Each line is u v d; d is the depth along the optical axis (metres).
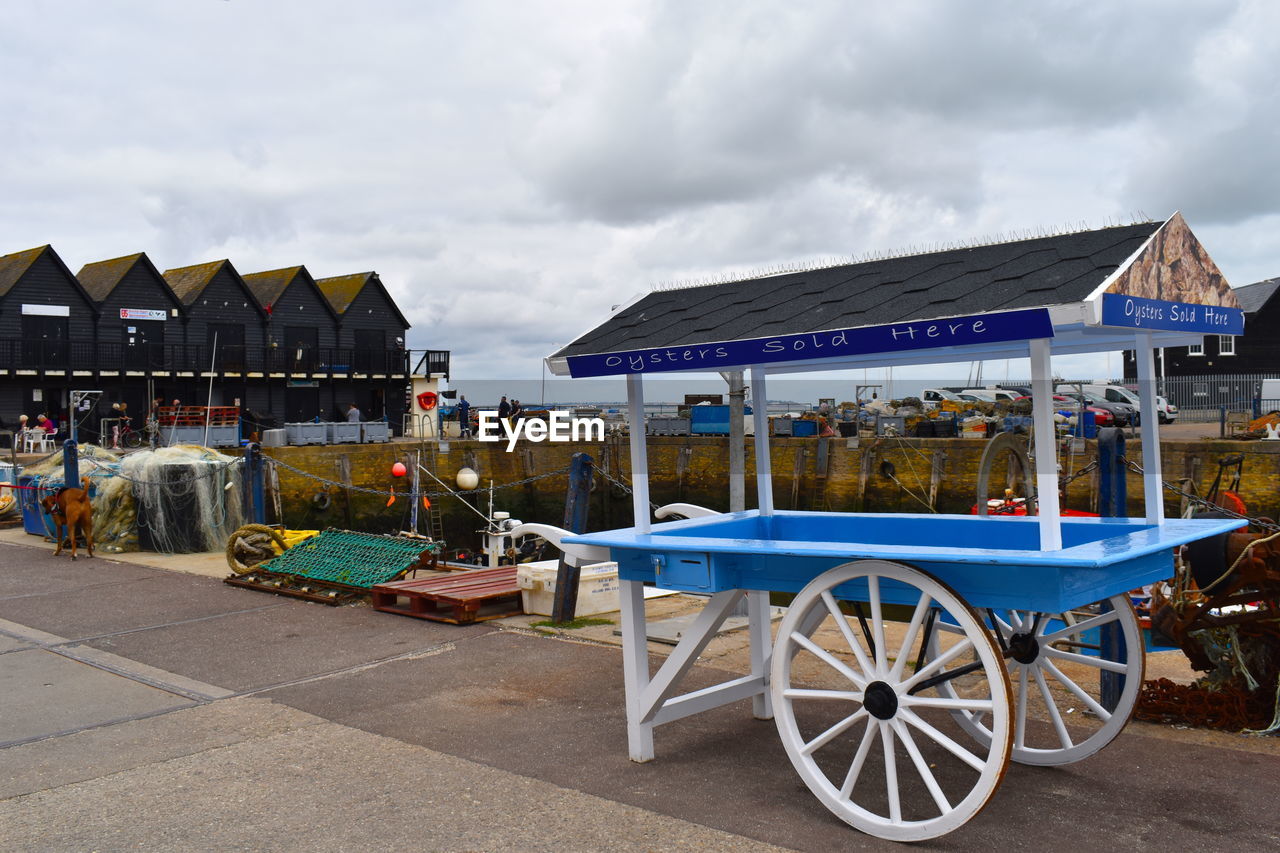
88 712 6.59
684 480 36.31
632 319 6.20
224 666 7.76
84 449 17.31
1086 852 4.18
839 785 5.01
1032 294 4.23
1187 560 6.19
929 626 5.13
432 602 9.56
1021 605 4.19
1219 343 50.47
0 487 18.55
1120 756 5.35
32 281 42.66
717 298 6.07
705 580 5.04
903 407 41.03
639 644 5.44
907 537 5.90
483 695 6.83
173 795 5.07
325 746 5.80
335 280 55.16
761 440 6.38
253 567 11.36
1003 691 4.02
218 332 47.94
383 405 52.12
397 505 36.00
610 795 4.94
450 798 4.95
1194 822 4.46
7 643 8.59
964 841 4.31
